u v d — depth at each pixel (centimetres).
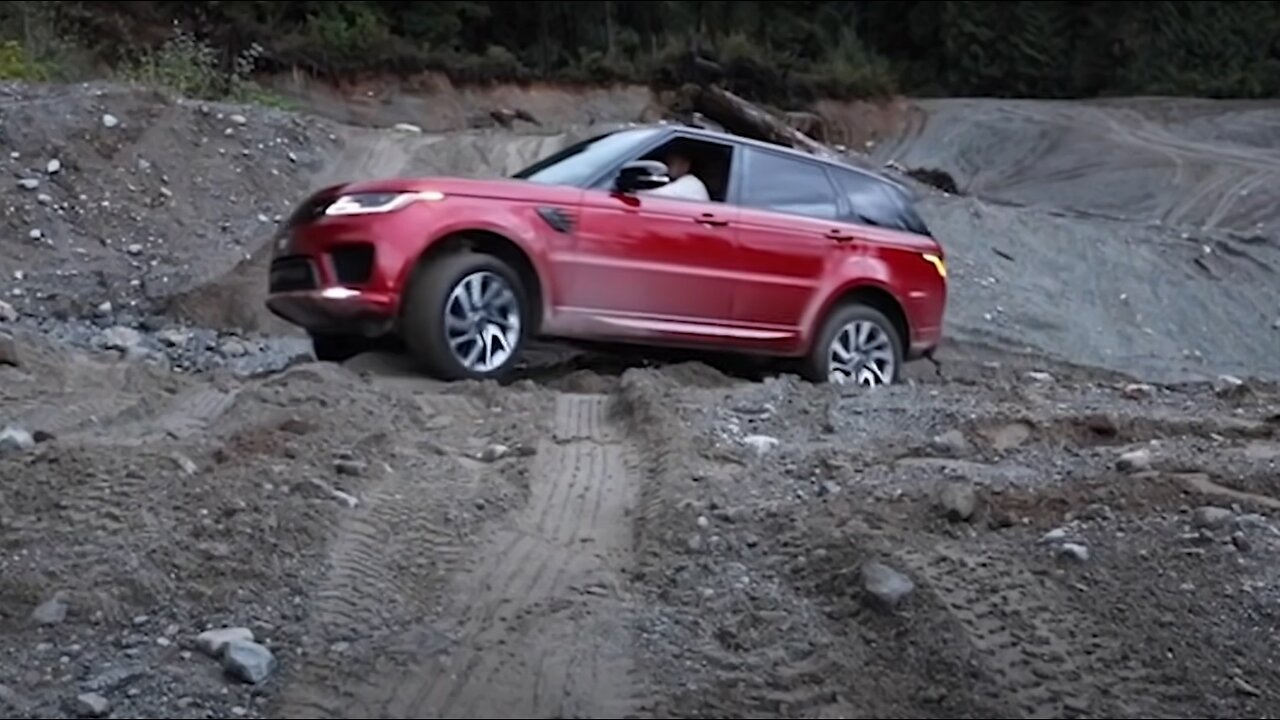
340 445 654
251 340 1296
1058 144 3709
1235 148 3475
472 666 448
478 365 880
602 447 700
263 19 4291
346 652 457
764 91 4391
